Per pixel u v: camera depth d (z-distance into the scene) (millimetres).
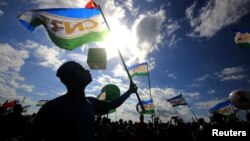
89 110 1984
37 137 1769
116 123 11828
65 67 1979
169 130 10945
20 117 5559
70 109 1854
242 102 8969
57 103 1861
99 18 4914
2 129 5230
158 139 10961
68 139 1770
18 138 5348
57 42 4648
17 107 5664
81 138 1797
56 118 1802
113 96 3580
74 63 2025
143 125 10000
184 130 10234
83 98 2016
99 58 3016
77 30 4762
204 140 5836
